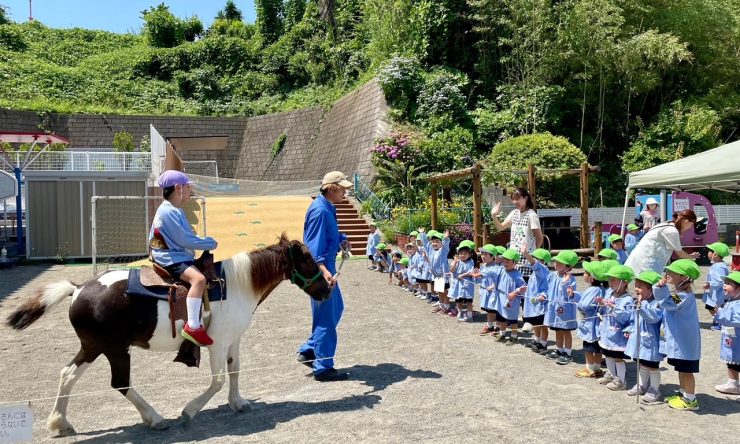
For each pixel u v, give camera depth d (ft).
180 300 14.90
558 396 17.88
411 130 72.95
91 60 127.24
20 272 46.75
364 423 15.55
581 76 75.36
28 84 107.55
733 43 80.33
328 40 116.57
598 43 73.97
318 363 19.69
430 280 34.73
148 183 55.31
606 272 19.27
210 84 118.42
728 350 17.95
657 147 73.92
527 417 15.99
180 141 80.64
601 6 73.77
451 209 56.18
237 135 105.40
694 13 78.59
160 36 138.92
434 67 83.87
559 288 21.76
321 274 17.66
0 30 126.62
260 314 31.60
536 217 24.63
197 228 56.54
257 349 24.47
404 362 22.00
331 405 17.06
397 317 30.68
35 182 52.85
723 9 80.02
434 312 31.94
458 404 17.07
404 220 55.52
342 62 109.91
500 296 24.89
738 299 18.02
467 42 85.92
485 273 25.67
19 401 17.93
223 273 16.02
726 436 14.74
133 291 14.58
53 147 65.82
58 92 108.47
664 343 16.90
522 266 24.61
